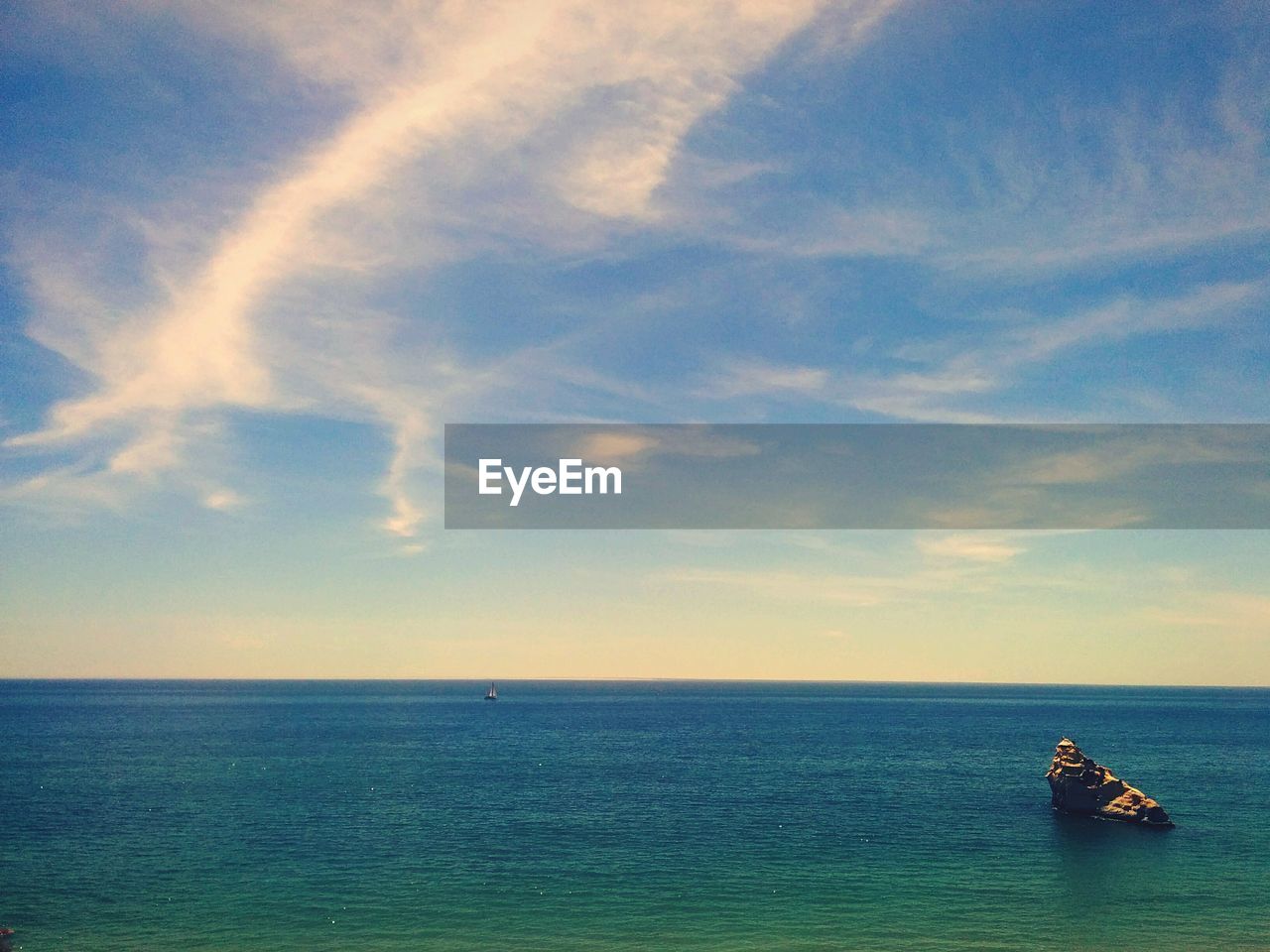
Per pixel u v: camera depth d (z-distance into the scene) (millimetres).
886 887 54781
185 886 53906
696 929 46688
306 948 43594
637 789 94250
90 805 81312
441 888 53844
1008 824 74938
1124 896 53000
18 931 45750
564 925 47188
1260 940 45594
